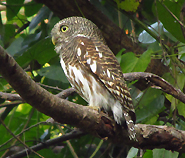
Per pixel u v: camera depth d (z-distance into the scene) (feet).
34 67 30.63
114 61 23.08
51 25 32.42
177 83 26.16
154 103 27.27
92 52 22.93
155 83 23.15
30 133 36.50
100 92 22.66
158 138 20.83
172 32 27.22
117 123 19.35
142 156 26.94
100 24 29.71
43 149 31.91
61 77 28.07
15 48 32.30
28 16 35.50
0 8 37.14
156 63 30.35
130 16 27.89
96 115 17.99
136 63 25.35
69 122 17.35
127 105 21.53
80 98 32.81
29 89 14.66
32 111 32.83
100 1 36.70
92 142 34.50
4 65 13.23
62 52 24.75
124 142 20.22
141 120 27.09
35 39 33.09
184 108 26.16
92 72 22.36
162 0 26.32
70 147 30.01
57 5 28.48
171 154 24.71
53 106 16.02
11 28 34.96
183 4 27.37
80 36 24.84
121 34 29.96
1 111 37.73
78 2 28.60
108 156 33.53
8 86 33.63
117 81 21.97
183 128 29.40
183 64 28.12
